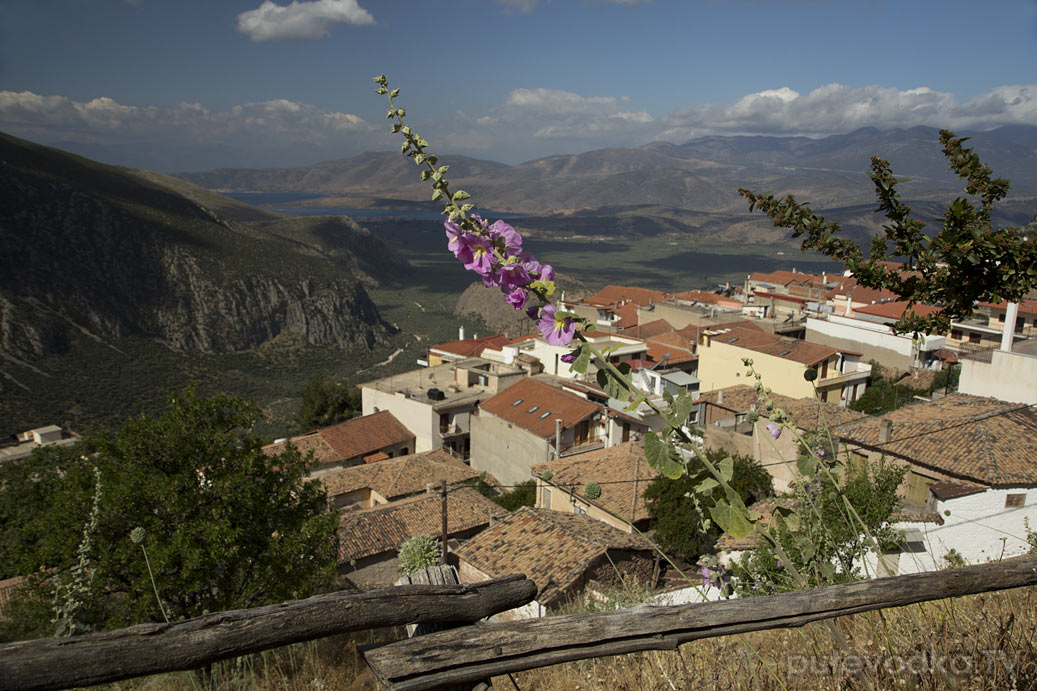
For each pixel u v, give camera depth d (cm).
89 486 1334
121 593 1333
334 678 470
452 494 2752
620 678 385
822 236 577
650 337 5478
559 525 1847
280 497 1563
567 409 3628
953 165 555
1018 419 1777
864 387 4031
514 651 217
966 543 1480
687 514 1730
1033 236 509
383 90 235
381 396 4594
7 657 174
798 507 428
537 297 235
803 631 395
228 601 1344
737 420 2602
